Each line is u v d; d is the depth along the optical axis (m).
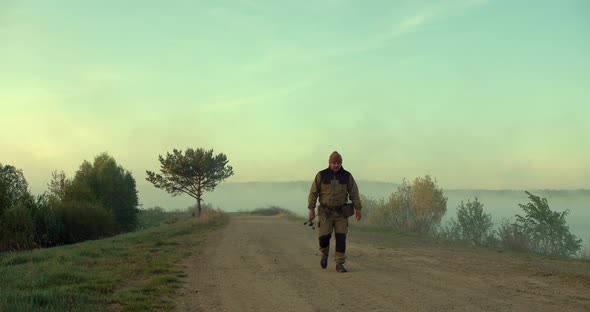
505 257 10.69
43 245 20.06
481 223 23.53
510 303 5.41
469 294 5.95
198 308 5.53
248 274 7.97
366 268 8.38
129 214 35.69
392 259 9.75
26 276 7.05
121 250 11.66
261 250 11.81
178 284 7.03
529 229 21.12
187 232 19.47
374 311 5.17
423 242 16.12
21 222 18.44
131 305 5.42
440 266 8.61
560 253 20.88
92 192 31.88
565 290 6.19
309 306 5.50
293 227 22.89
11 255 10.98
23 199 20.83
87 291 6.11
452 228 24.28
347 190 7.93
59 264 8.42
